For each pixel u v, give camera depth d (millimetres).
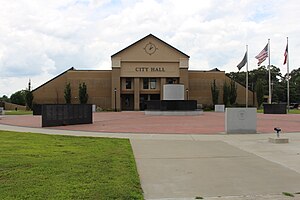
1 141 14188
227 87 67938
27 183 6750
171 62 67250
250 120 18094
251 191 6688
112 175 7590
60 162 9055
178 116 39094
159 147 12758
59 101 68562
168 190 6793
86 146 12703
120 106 66562
